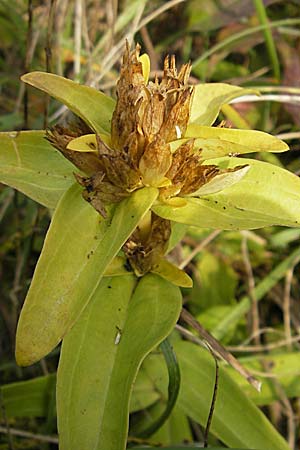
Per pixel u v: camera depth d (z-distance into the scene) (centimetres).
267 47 27
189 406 19
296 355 22
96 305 17
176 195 16
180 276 18
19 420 22
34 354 15
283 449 19
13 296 23
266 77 28
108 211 16
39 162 18
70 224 16
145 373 21
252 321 24
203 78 28
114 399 16
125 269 18
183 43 30
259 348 23
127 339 17
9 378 23
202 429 22
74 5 28
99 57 27
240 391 19
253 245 26
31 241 23
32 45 25
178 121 16
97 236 16
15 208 24
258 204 17
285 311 24
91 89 17
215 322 24
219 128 16
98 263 16
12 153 18
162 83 16
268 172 18
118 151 15
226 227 17
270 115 27
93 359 17
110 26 27
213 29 29
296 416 22
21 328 15
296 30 29
